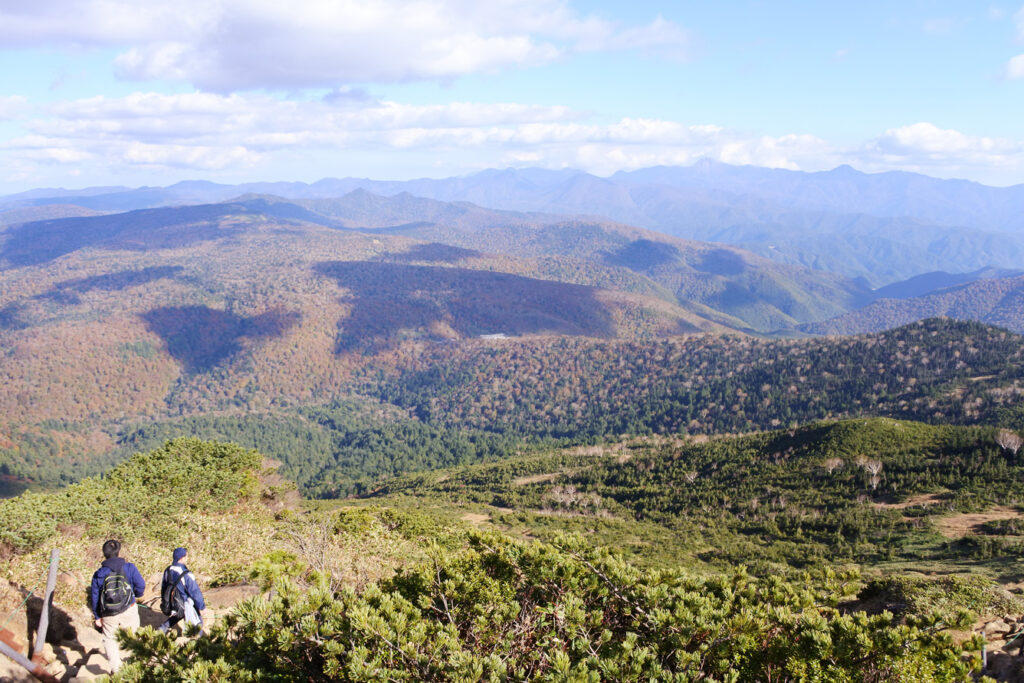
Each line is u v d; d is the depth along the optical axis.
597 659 7.17
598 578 9.35
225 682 6.83
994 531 51.88
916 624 8.36
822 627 8.10
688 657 7.44
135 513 19.98
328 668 6.83
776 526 68.12
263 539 20.36
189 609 8.76
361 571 13.03
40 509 16.34
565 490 102.69
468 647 7.92
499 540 10.56
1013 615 13.28
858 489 73.88
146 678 6.94
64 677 8.07
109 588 8.09
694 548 61.56
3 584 9.76
